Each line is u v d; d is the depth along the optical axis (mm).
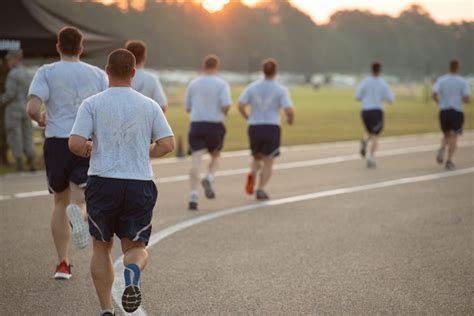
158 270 8328
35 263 8594
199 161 12742
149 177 6094
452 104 18469
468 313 6789
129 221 6027
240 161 20172
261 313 6723
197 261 8797
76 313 6668
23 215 11750
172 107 54219
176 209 12492
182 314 6672
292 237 10312
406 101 78250
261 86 13289
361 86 19125
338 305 7004
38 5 19203
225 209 12586
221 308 6867
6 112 16750
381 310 6852
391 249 9594
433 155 22547
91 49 18109
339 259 8977
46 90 7602
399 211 12617
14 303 6957
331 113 50438
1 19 17500
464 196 14398
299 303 7055
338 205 13164
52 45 17469
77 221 6312
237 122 39969
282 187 15359
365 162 20391
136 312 6703
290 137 29594
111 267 6199
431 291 7535
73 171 7645
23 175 16516
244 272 8266
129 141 6016
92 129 6016
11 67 16797
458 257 9164
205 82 12859
